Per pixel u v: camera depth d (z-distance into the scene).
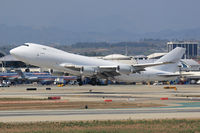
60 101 184.88
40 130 104.31
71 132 101.50
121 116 132.25
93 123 116.06
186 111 146.38
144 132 102.44
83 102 181.00
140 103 177.38
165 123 116.50
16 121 121.00
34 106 164.25
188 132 103.56
